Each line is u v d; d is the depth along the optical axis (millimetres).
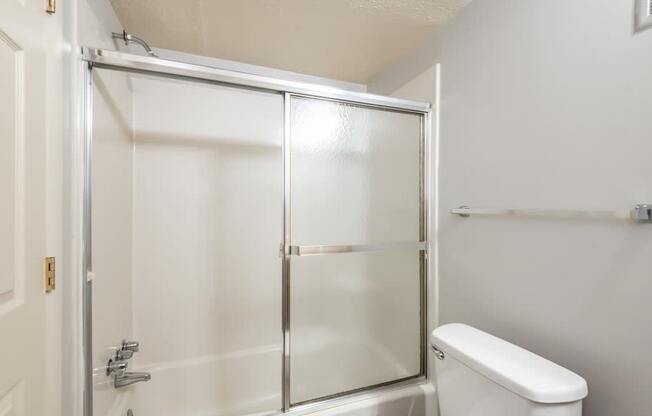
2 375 642
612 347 868
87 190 1003
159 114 1743
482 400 939
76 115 953
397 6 1392
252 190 1935
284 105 1350
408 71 1797
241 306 1905
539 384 811
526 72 1111
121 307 1459
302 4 1388
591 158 918
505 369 892
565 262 986
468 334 1151
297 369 1434
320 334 1482
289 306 1418
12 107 683
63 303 919
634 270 825
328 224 1460
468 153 1365
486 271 1273
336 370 1502
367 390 1506
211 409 1816
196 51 1814
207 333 1834
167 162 1761
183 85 1787
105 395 1193
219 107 1862
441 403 1125
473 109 1340
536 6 1076
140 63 1062
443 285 1513
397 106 1531
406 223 1599
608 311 878
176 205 1781
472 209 1286
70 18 942
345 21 1511
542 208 1054
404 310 1612
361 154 1517
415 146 1613
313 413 1366
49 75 837
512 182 1162
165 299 1753
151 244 1728
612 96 871
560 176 1002
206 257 1842
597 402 902
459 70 1420
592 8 917
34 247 768
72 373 934
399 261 1599
